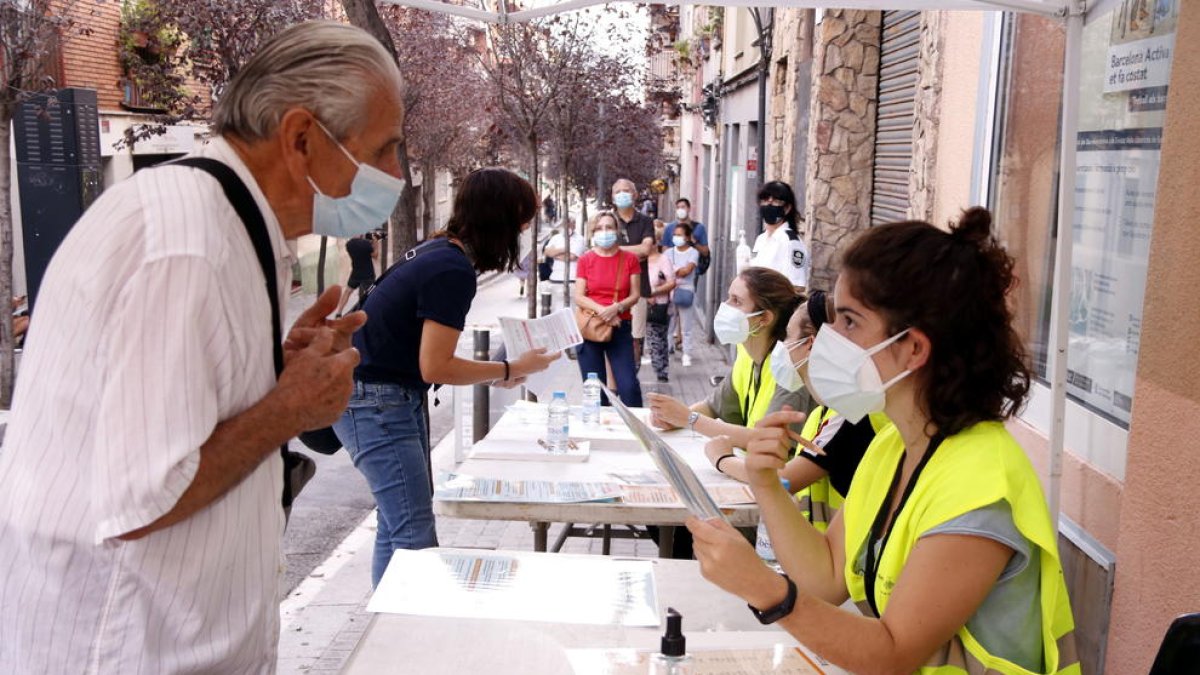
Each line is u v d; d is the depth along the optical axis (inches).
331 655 176.9
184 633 68.9
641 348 460.1
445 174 1706.4
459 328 153.6
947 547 75.5
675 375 494.6
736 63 642.8
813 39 367.2
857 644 74.0
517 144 772.0
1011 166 180.7
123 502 62.6
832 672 81.4
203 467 66.3
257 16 463.5
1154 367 109.7
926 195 225.3
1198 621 71.8
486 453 154.3
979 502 75.6
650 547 239.8
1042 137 167.2
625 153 882.1
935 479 79.2
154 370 63.0
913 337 79.4
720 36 771.4
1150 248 113.4
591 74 564.4
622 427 176.7
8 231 418.0
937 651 78.6
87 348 64.1
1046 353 161.5
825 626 73.9
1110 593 120.4
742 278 164.6
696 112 945.5
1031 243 171.0
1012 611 76.4
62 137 561.3
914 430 82.9
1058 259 121.9
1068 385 152.2
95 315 63.7
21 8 401.7
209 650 70.4
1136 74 134.6
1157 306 109.7
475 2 551.8
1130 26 136.9
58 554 65.6
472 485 138.0
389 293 151.8
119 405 62.6
